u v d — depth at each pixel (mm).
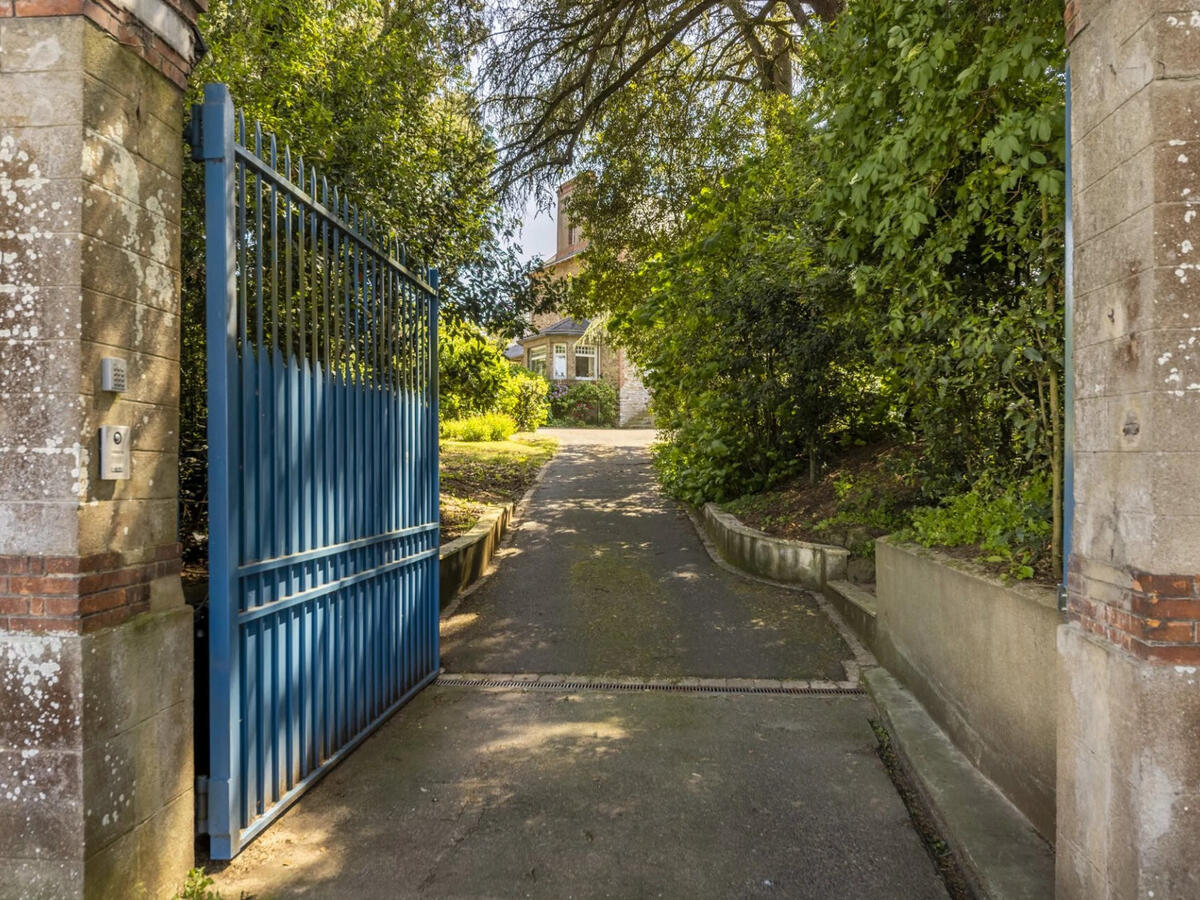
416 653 5281
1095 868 2451
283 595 3561
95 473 2527
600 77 10719
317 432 3883
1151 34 2213
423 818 3559
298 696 3721
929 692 4680
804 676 5641
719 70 12734
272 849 3275
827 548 7695
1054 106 4035
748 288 8758
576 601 7383
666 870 3170
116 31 2609
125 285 2674
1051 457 4277
